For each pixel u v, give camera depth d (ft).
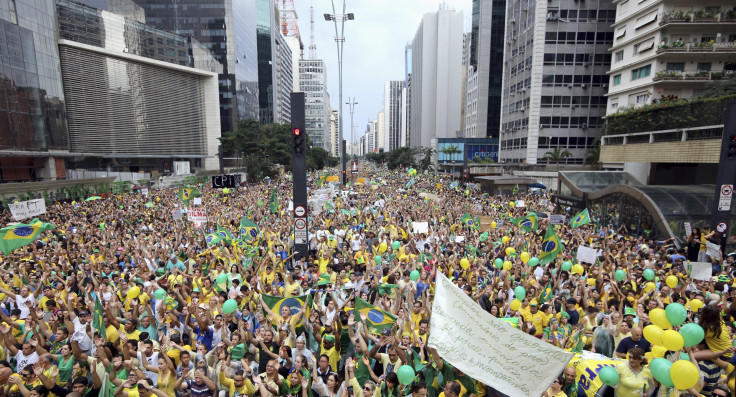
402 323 25.80
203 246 63.67
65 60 209.67
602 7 201.57
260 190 167.12
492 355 20.13
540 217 90.33
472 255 51.34
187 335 29.53
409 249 52.44
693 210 73.77
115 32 235.81
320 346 27.68
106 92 230.27
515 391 19.21
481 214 90.74
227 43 329.31
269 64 472.03
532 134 213.05
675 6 130.31
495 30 336.49
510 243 57.62
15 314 29.84
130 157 245.65
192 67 286.25
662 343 18.60
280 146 268.00
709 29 129.49
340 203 106.32
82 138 219.61
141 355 24.04
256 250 52.75
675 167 119.55
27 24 161.68
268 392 21.36
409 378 19.21
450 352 20.85
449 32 474.90
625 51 153.99
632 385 19.61
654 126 108.99
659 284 37.14
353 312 26.73
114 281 40.93
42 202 66.74
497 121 344.49
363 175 271.08
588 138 209.67
